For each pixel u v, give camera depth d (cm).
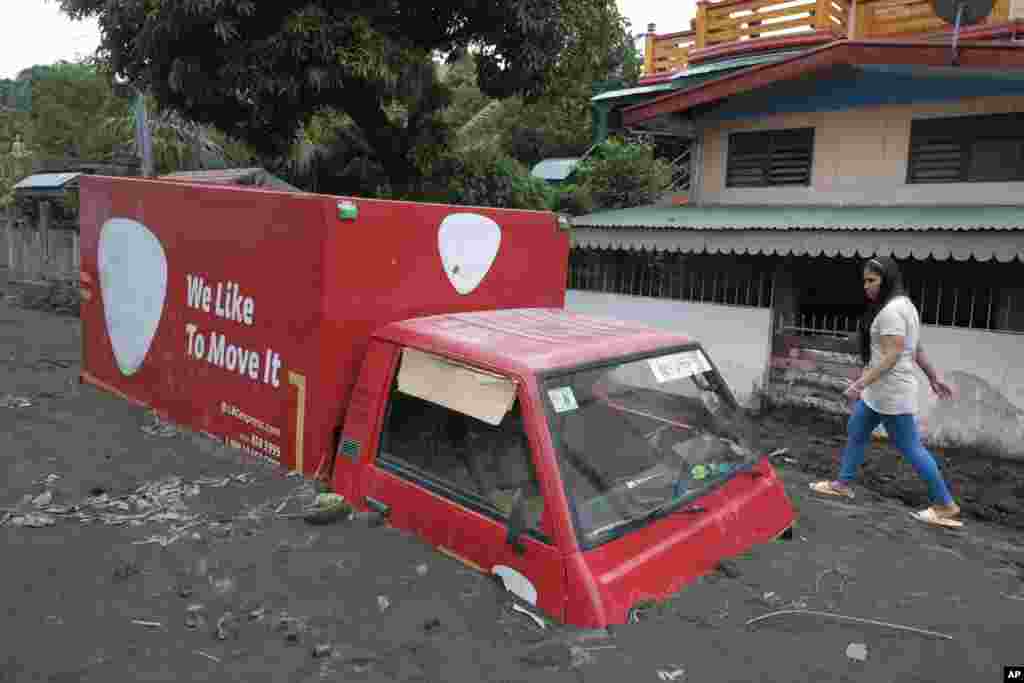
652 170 1421
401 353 372
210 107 996
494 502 315
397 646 259
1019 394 727
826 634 284
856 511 494
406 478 352
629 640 265
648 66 1566
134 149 1967
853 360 831
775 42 1250
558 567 281
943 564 373
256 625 272
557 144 2230
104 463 447
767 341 893
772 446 737
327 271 389
